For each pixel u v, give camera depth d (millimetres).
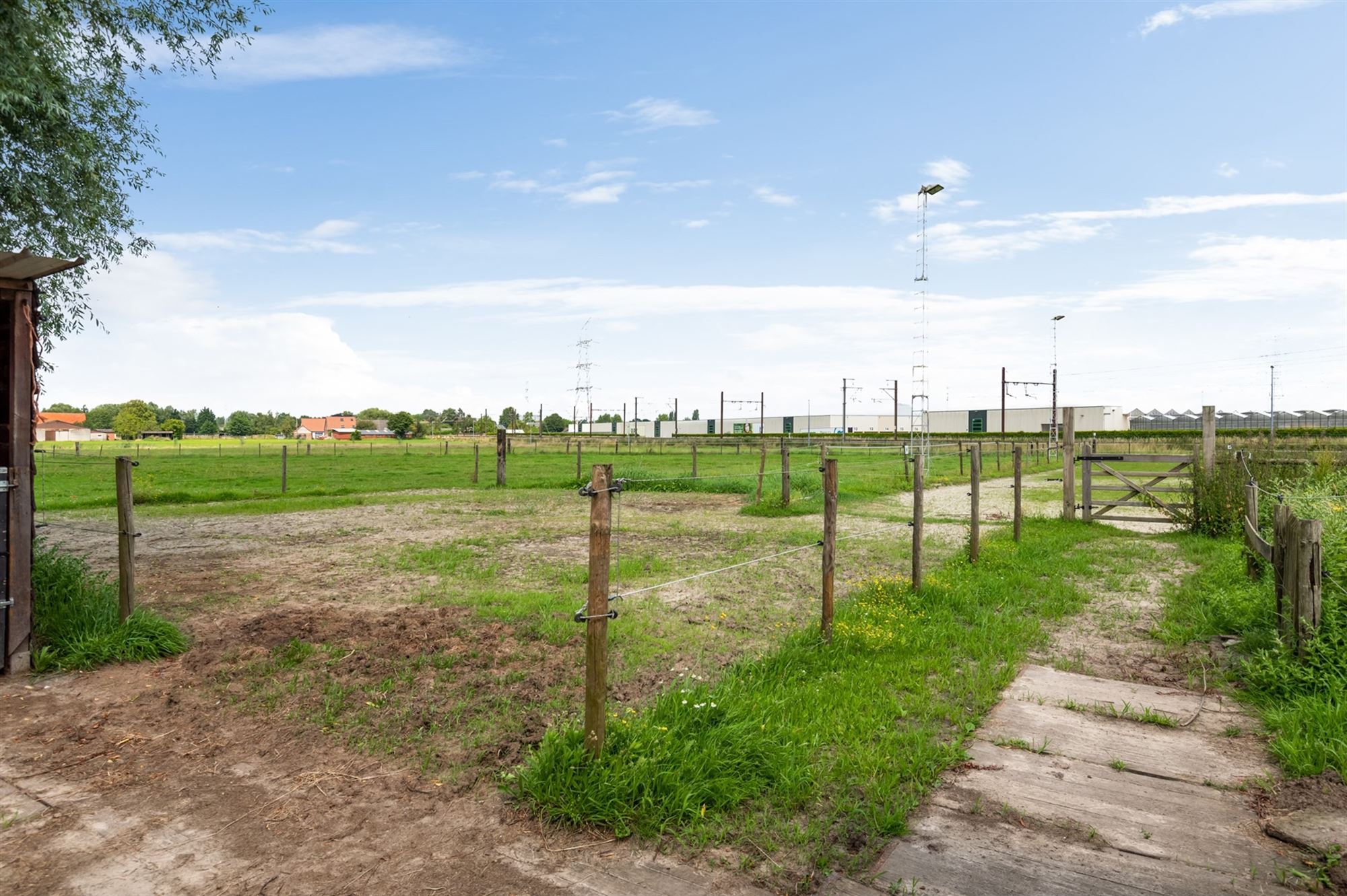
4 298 5930
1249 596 6938
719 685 5219
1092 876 3250
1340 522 6781
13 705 5254
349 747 4598
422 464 40750
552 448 68938
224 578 9539
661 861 3393
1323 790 3908
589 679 3973
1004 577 9172
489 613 7578
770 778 4066
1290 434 49438
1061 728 4855
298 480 28688
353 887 3209
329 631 6910
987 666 5902
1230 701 5297
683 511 17469
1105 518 14414
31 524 5938
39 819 3773
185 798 3986
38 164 9141
